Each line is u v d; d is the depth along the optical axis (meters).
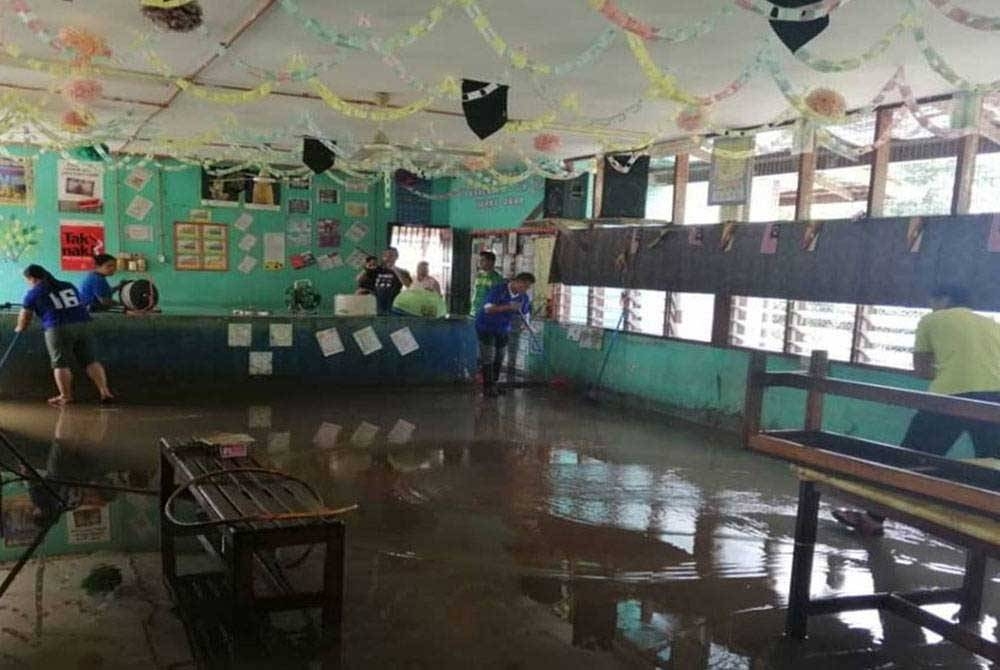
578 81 5.29
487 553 3.74
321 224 11.34
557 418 7.05
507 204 10.26
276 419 6.52
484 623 3.03
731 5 3.27
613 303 8.25
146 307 8.07
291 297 10.73
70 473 4.81
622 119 5.57
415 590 3.30
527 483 4.92
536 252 9.54
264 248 11.05
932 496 2.48
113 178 10.19
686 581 3.49
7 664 2.62
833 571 3.69
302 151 8.11
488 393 8.20
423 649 2.82
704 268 6.75
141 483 4.65
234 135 7.64
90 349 6.89
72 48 3.93
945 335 3.88
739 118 6.13
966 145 5.01
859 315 5.68
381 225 11.58
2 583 3.26
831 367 5.80
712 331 6.96
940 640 3.04
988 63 4.39
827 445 3.18
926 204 5.32
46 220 9.94
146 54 4.48
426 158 8.96
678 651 2.88
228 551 3.39
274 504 3.17
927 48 3.47
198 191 10.62
